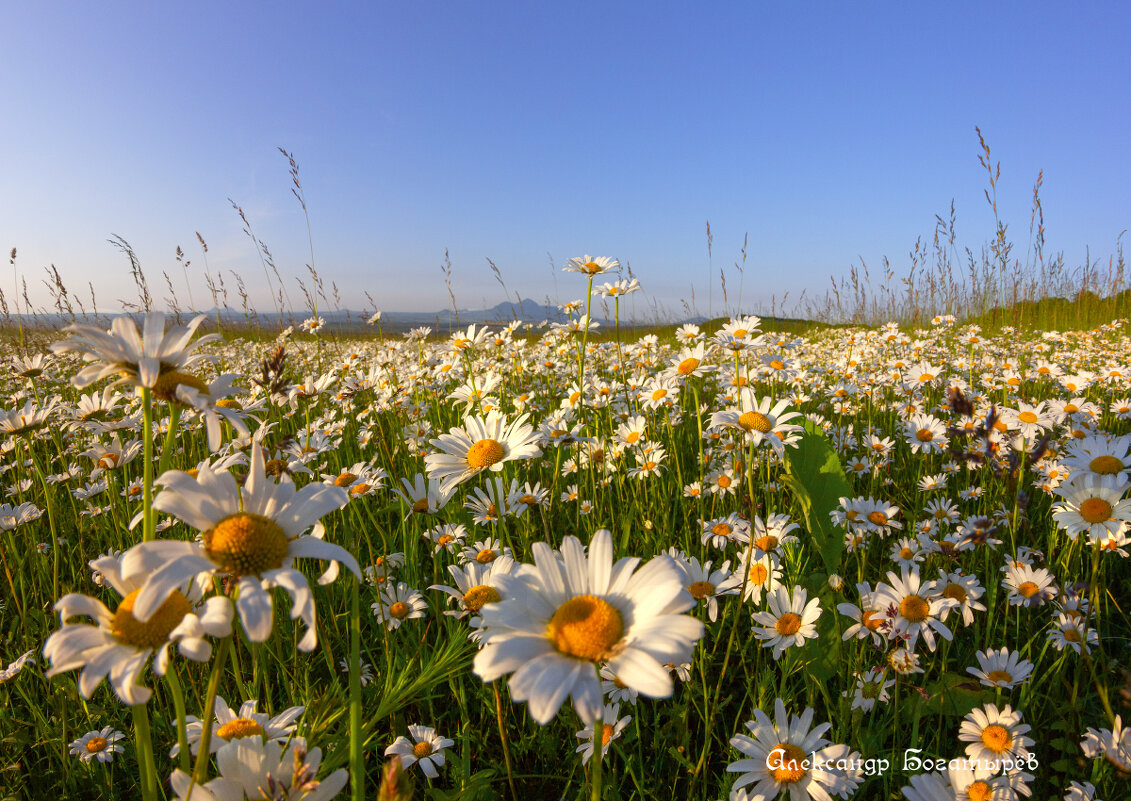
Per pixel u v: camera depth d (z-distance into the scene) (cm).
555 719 29
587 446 50
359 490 41
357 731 16
